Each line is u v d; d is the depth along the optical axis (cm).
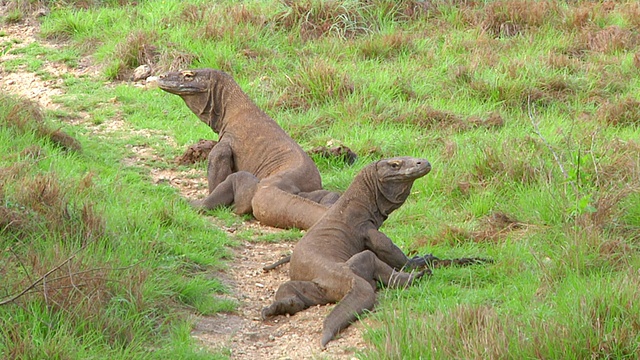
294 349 1923
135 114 3903
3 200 2298
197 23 4697
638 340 1722
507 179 2958
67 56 4547
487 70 4159
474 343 1734
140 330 1895
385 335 1825
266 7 4872
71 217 2306
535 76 4097
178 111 3975
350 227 2319
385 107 3834
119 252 2223
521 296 2066
